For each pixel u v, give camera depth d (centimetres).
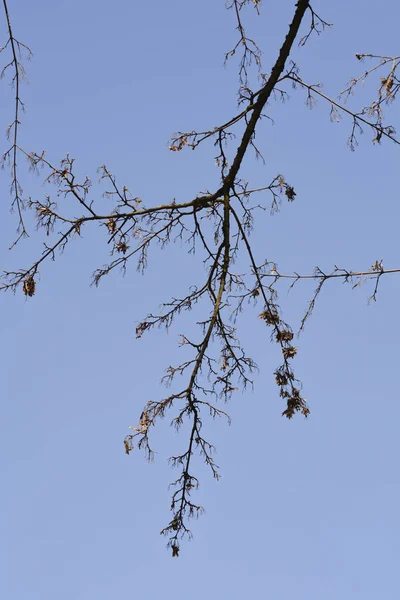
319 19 746
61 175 755
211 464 726
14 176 734
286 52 749
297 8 737
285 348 802
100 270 804
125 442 715
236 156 773
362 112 757
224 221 771
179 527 720
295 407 787
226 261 773
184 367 740
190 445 726
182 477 724
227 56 786
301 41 762
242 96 780
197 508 722
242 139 766
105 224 786
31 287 772
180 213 800
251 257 809
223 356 769
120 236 796
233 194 803
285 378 795
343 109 763
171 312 797
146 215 793
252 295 809
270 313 807
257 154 806
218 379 760
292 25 742
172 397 720
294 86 778
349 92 761
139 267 804
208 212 820
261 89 773
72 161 757
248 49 781
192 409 722
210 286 805
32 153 740
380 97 743
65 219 768
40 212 761
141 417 718
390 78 734
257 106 759
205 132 795
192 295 802
